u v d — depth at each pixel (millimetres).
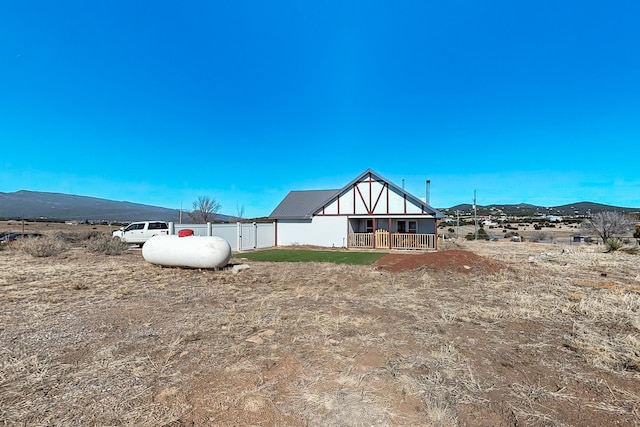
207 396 3059
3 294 7230
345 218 23422
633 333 4820
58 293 7391
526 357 3975
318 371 3555
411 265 10984
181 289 7938
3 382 3305
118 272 10266
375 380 3361
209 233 19531
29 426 2613
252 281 9008
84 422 2666
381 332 4824
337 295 7289
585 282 8922
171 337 4574
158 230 20234
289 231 24750
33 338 4520
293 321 5332
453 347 4234
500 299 6934
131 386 3234
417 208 21906
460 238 36844
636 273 10539
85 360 3828
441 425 2645
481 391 3164
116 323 5211
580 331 4887
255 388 3197
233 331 4836
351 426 2631
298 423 2670
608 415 2791
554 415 2783
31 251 14805
